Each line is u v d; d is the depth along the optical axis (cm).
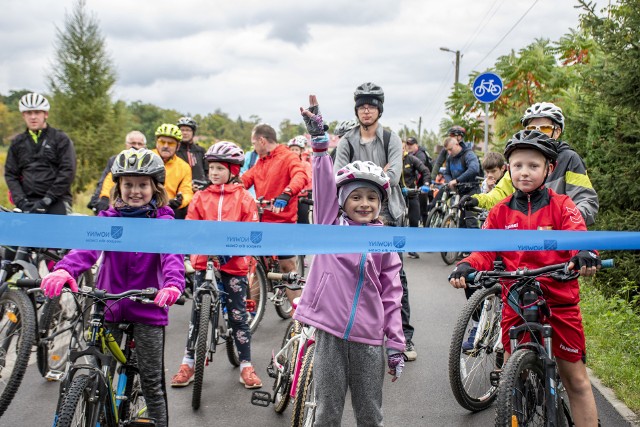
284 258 769
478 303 489
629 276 793
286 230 344
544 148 370
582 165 455
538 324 351
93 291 334
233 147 579
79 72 3353
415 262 1149
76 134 3309
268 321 760
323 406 347
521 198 390
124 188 365
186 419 479
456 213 1156
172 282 352
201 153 1024
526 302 354
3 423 461
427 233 350
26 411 483
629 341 630
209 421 475
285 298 757
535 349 354
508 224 390
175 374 571
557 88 1698
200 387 491
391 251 346
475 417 484
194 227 349
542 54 1742
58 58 3359
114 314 366
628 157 805
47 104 741
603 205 832
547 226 379
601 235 366
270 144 754
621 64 793
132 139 911
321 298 347
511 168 386
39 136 745
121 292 371
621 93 798
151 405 374
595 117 909
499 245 359
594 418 371
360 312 344
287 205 750
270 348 656
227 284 552
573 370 374
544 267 346
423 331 704
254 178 769
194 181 790
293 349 458
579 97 948
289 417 484
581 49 1695
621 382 532
